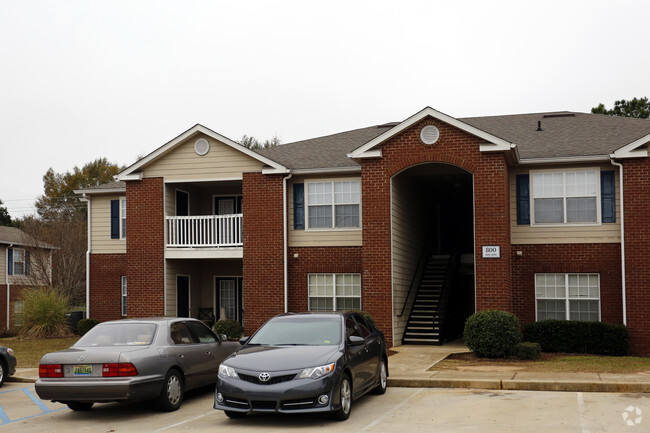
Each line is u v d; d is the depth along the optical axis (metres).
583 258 20.67
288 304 23.03
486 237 19.73
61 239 40.22
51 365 11.46
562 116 26.70
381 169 20.91
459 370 15.26
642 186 19.59
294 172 22.81
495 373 14.64
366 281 20.83
